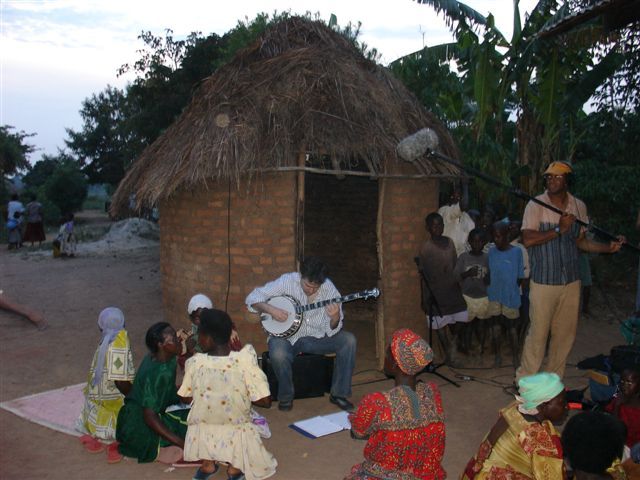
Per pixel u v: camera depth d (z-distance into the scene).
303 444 5.00
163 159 6.95
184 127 7.13
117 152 40.62
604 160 12.09
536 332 5.92
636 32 10.09
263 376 4.21
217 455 4.18
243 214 6.71
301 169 6.38
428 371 6.62
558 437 3.03
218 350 4.20
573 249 5.83
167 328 4.55
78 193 37.09
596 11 6.52
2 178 28.17
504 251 6.75
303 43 7.35
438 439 3.01
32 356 7.47
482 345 7.26
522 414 3.08
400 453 2.96
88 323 9.16
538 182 10.07
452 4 9.77
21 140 30.44
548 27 7.49
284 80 6.83
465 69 10.72
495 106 10.33
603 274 11.34
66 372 6.84
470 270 6.77
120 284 12.29
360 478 3.02
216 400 4.16
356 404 5.90
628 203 11.67
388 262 6.92
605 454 2.80
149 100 21.30
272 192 6.61
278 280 5.81
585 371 6.86
